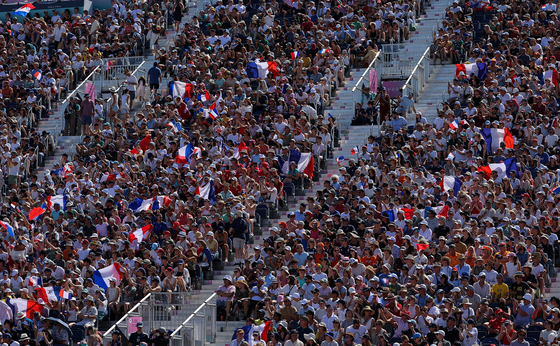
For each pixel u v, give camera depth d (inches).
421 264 2664.9
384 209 3029.0
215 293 2748.5
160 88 4392.2
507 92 3644.2
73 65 4591.5
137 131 3897.6
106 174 3570.4
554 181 3179.1
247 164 3484.3
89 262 2955.2
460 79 3843.5
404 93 3914.9
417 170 3260.3
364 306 2503.7
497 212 2945.4
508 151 3275.1
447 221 2906.0
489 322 2436.0
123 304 2797.7
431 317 2439.7
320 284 2659.9
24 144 3971.5
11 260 3102.9
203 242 2997.0
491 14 4424.2
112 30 4832.7
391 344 2439.7
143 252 2972.4
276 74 4104.3
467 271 2608.3
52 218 3324.3
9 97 4392.2
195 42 4557.1
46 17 5068.9
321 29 4456.2
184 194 3319.4
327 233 2908.5
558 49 3897.6
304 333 2484.0
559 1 4301.2
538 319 2453.2
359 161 3417.8
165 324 2650.1
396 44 4352.9
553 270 2753.4
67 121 4180.6
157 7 5014.8
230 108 3907.5
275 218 3304.6
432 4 4810.5
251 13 4847.4
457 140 3400.6
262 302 2632.9
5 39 4864.7
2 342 2566.4
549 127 3432.6
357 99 4015.8
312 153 3572.8
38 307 2684.5
